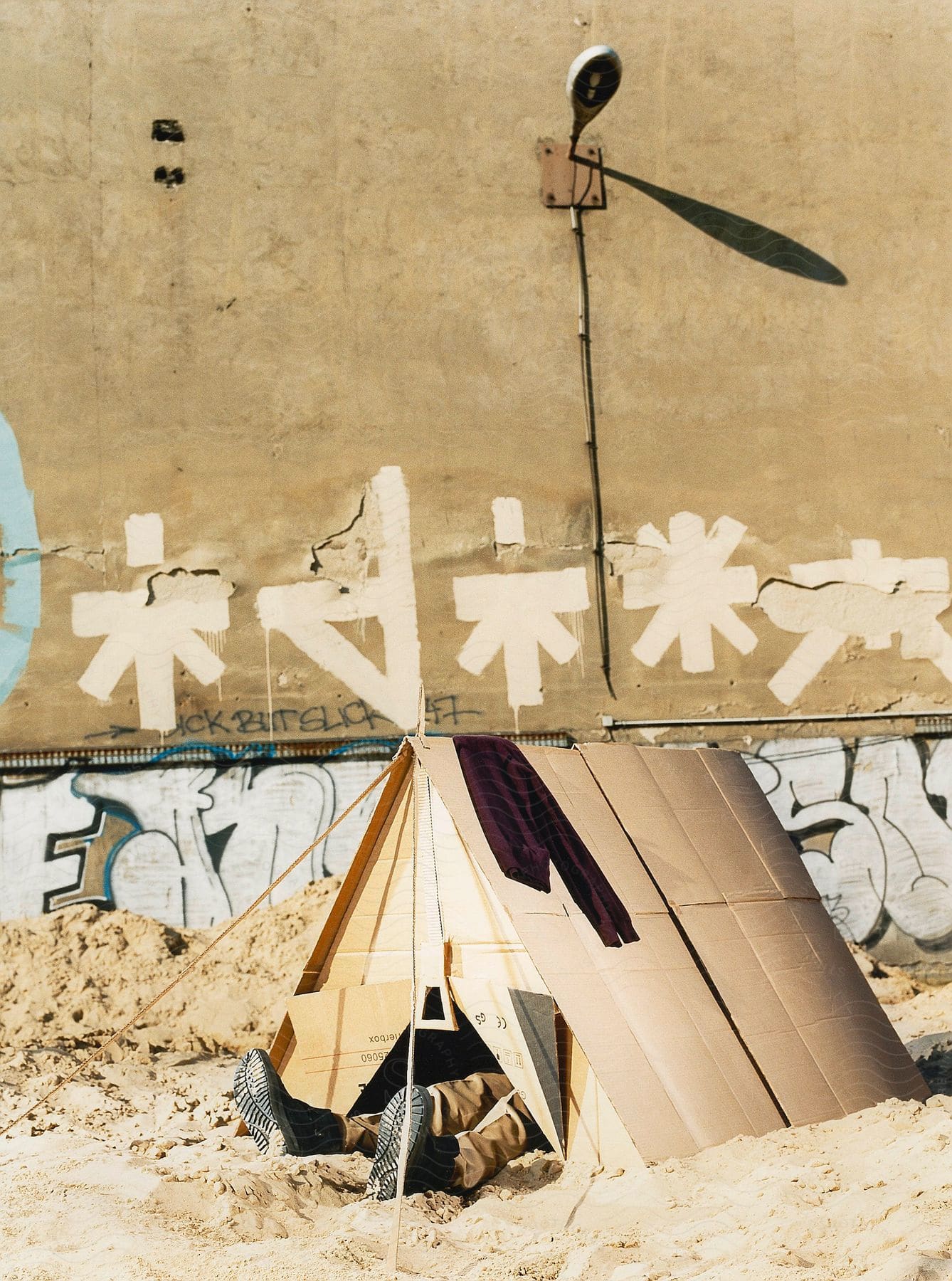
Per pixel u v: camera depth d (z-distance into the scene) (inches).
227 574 414.9
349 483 426.9
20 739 394.3
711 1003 204.8
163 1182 174.1
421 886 209.5
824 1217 148.6
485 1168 181.0
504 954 199.9
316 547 421.7
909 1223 139.6
